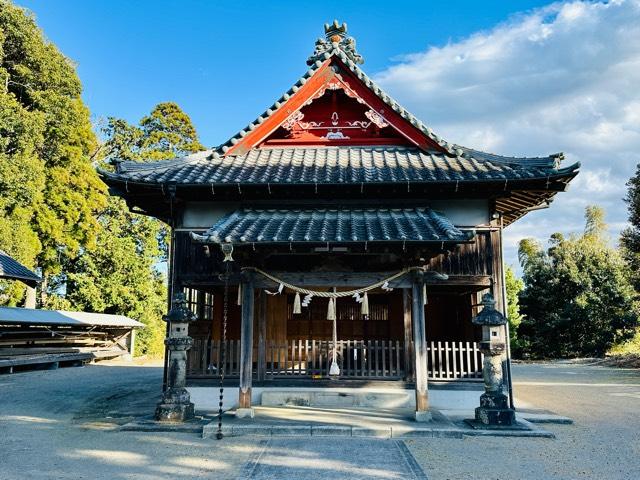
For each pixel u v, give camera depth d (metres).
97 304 26.94
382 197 9.51
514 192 9.55
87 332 23.47
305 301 8.20
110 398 11.65
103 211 29.56
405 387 9.23
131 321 26.03
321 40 10.88
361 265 8.48
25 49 21.61
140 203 10.19
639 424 8.48
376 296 12.55
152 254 29.94
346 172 9.27
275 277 8.34
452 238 7.40
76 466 5.84
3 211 20.56
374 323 12.43
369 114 10.47
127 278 28.38
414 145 10.57
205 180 9.03
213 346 9.70
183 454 6.30
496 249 9.51
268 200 9.69
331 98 10.97
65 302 26.73
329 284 8.29
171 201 9.45
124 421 8.73
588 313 28.75
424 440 7.04
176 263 9.67
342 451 6.40
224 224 8.61
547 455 6.30
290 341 12.29
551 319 30.41
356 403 9.12
